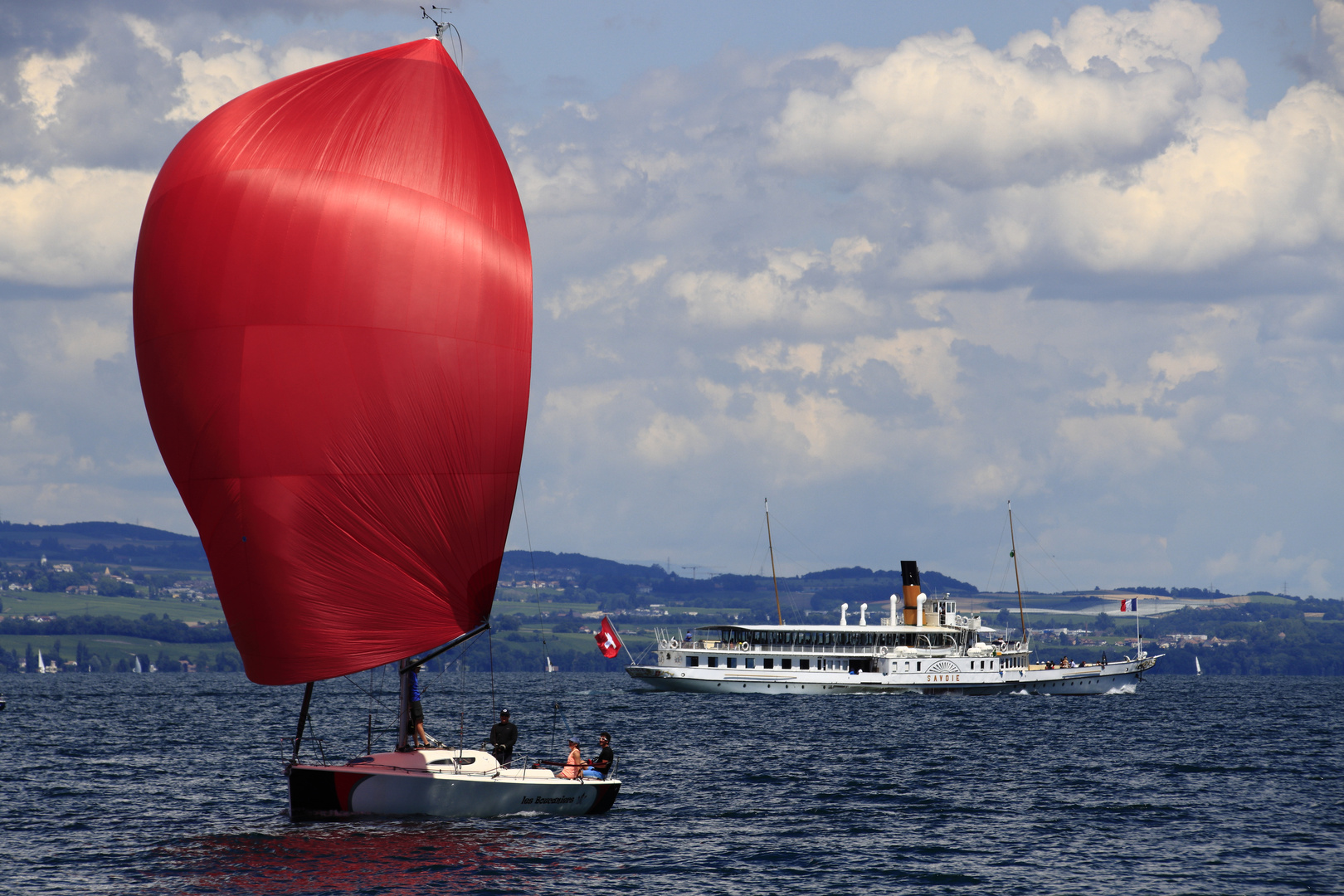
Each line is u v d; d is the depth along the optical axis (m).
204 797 180.00
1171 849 147.75
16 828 153.50
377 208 133.62
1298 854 145.62
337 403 132.12
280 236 132.50
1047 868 137.38
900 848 146.62
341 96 137.00
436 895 120.00
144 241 137.62
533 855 135.38
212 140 136.00
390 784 146.38
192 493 136.00
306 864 130.50
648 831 152.12
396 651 135.88
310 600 133.38
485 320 137.00
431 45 142.12
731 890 125.88
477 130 141.50
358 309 132.25
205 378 133.00
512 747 156.75
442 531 136.38
